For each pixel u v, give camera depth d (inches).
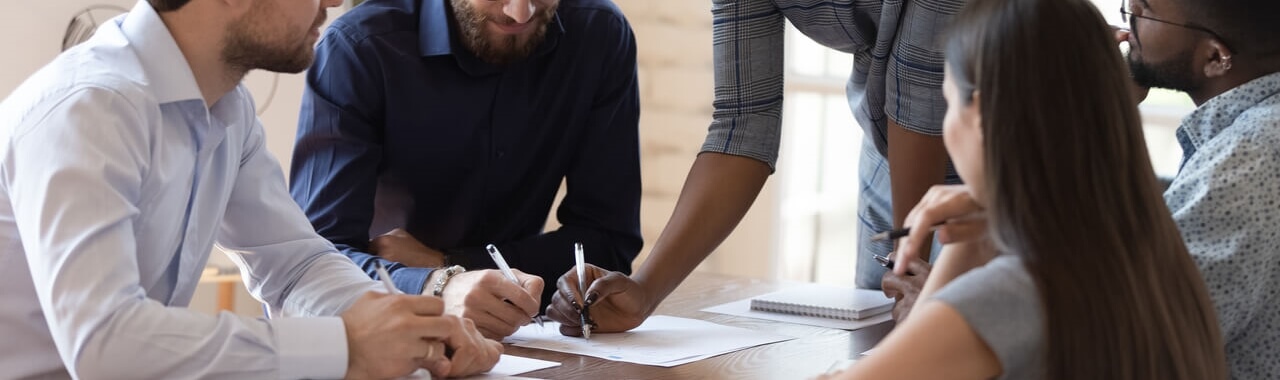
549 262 81.6
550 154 85.9
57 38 132.7
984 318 36.2
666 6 152.1
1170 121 143.9
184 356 46.6
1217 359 39.3
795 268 166.9
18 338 50.4
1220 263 46.7
